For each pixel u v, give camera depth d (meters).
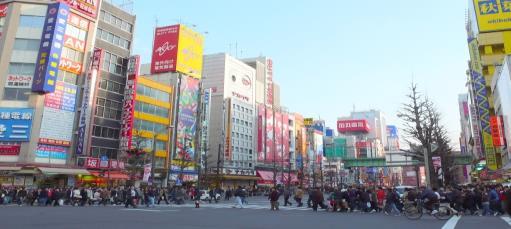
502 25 52.50
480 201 20.80
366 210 23.30
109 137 51.41
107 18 53.91
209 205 32.44
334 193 24.44
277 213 22.12
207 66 96.38
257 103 106.31
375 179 128.75
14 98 43.50
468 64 76.44
